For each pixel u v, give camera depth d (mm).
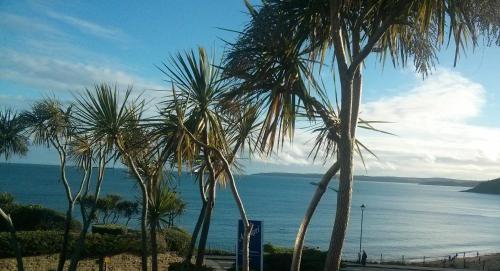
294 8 6586
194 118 7883
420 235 105438
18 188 125500
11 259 16953
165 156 8055
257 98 6938
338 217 6395
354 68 6516
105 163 10703
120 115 9047
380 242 89750
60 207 78250
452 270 41594
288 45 6734
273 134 6879
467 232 117812
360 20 6863
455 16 6215
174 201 10797
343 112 6500
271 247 26797
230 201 148500
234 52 6820
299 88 6891
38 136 12883
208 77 7871
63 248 12703
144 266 9359
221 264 29672
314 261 19375
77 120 9117
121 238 19141
